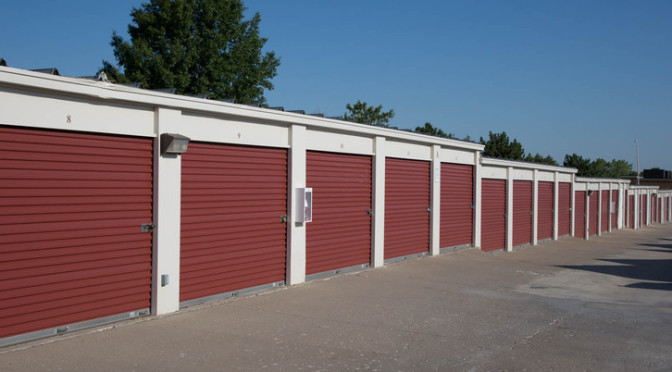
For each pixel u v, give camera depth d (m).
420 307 9.67
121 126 7.70
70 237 7.14
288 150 10.90
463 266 15.12
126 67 29.39
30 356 6.18
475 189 18.73
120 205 7.76
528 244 24.14
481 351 7.10
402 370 6.25
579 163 63.28
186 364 6.14
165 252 8.30
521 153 48.62
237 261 9.83
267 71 34.81
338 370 6.16
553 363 6.68
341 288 11.05
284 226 10.93
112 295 7.69
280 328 7.86
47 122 6.79
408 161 15.17
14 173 6.55
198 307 8.90
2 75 6.16
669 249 25.44
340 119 12.45
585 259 19.69
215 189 9.32
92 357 6.23
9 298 6.52
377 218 13.69
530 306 10.22
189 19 31.11
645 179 80.31
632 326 8.77
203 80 30.59
